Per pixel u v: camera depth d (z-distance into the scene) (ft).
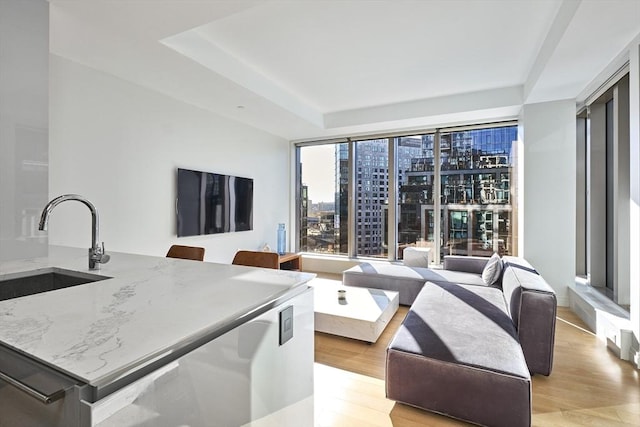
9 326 2.64
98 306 3.18
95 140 9.78
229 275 4.64
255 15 8.21
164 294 3.63
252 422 3.27
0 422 2.34
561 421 5.80
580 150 13.34
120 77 10.36
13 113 6.20
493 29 8.84
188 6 6.64
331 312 9.54
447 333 6.76
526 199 13.03
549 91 11.56
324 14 8.17
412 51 10.07
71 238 9.19
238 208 15.69
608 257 11.84
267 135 18.03
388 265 14.99
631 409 6.12
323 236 19.89
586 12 6.88
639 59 7.80
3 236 6.06
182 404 2.47
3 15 6.07
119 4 6.58
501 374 5.41
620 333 8.12
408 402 6.13
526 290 7.27
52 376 2.04
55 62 8.84
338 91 13.62
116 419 1.99
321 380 7.26
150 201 11.44
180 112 12.60
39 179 6.55
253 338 3.27
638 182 7.82
